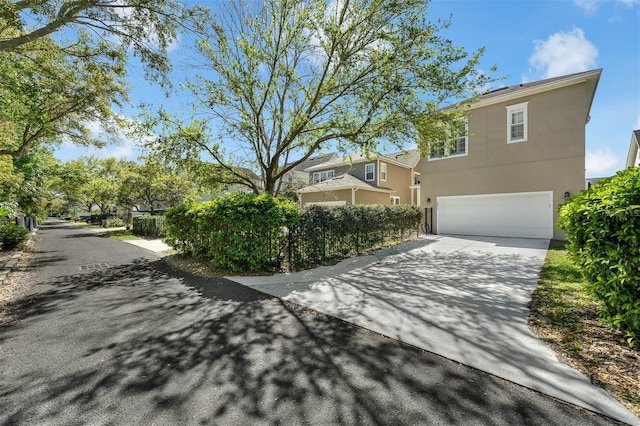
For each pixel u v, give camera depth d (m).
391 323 3.65
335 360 2.78
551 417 1.98
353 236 9.10
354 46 7.90
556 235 11.74
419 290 5.07
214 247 6.70
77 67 8.93
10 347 3.08
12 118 8.34
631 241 2.84
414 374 2.53
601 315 3.23
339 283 5.57
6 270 6.75
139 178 18.95
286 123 9.69
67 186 21.33
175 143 8.70
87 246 11.85
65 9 6.14
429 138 8.66
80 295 4.93
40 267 7.42
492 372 2.54
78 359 2.82
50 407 2.13
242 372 2.58
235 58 8.49
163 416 2.03
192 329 3.52
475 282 5.55
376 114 8.50
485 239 12.20
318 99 8.66
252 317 3.91
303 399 2.21
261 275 6.22
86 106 9.98
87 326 3.63
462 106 8.88
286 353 2.92
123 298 4.76
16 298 4.80
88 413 2.06
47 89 8.59
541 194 12.09
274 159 9.51
